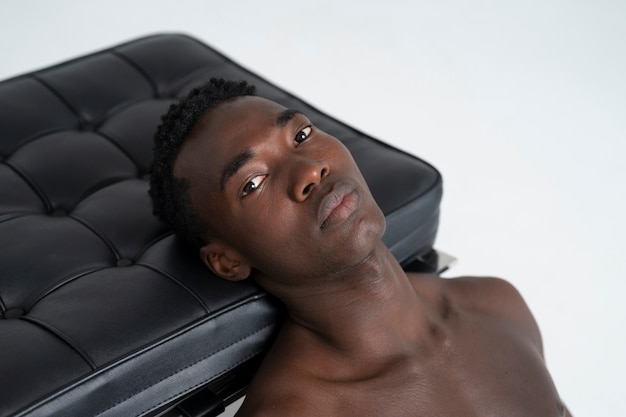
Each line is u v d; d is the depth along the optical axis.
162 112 1.37
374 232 0.99
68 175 1.22
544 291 1.85
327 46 2.54
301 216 0.97
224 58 1.55
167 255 1.09
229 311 1.04
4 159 1.26
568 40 2.54
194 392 1.05
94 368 0.93
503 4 2.72
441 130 2.23
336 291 1.02
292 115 1.02
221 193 1.00
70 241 1.09
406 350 1.07
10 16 2.49
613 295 1.83
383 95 2.36
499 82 2.38
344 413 1.01
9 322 0.98
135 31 2.50
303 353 1.06
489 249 1.94
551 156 2.15
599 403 1.65
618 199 2.03
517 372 1.11
